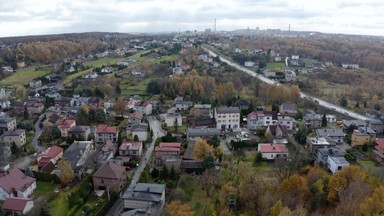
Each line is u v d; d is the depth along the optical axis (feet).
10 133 422.82
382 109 599.57
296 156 361.71
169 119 509.76
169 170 336.70
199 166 347.36
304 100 634.43
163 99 652.07
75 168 341.21
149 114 580.30
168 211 252.42
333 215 247.50
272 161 378.73
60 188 321.93
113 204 293.43
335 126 512.22
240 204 277.03
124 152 388.37
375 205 224.94
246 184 284.82
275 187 283.79
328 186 274.36
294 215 223.10
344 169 278.46
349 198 244.83
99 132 441.68
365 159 387.96
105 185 313.73
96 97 632.38
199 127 485.97
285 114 556.51
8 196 291.17
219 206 276.62
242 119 526.57
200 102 616.39
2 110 573.33
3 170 347.15
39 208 273.75
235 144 412.98
